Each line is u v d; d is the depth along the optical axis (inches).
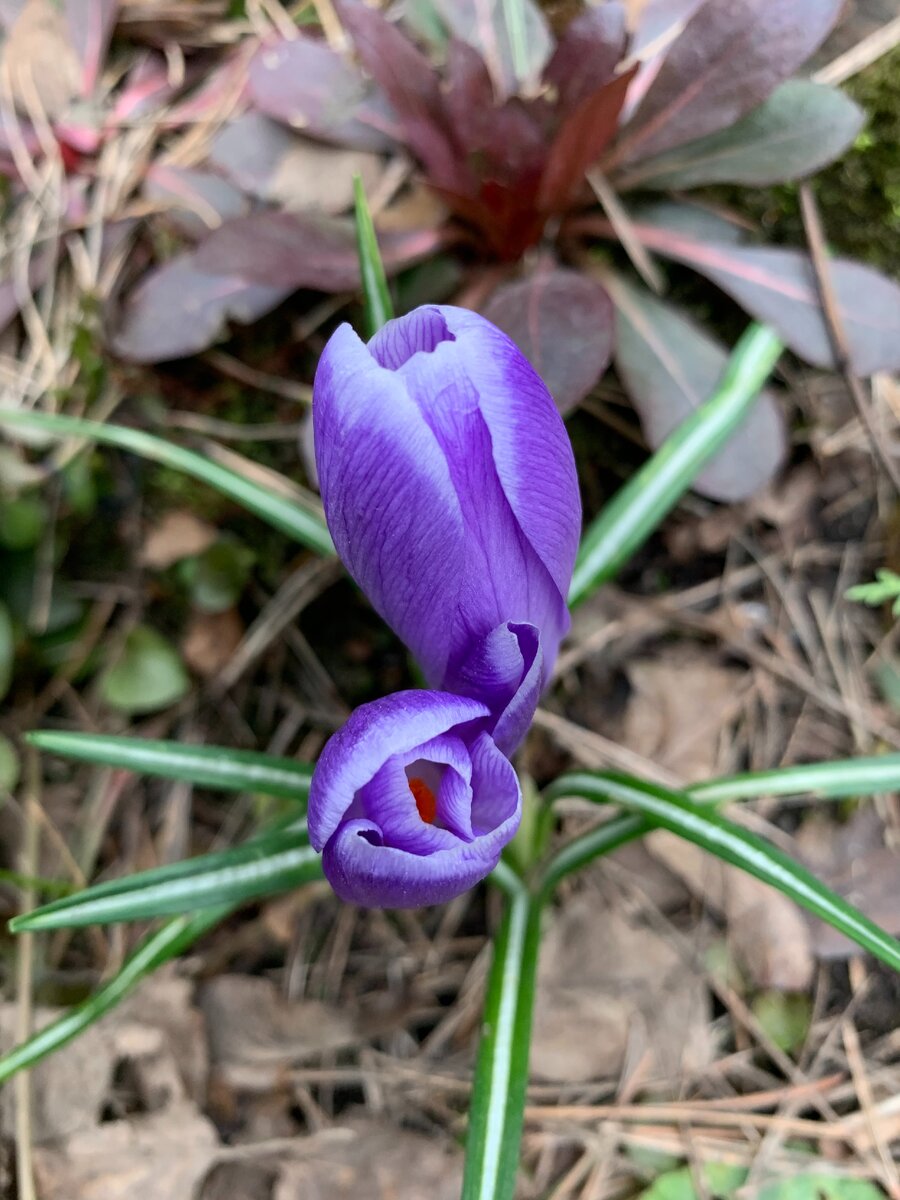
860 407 7.7
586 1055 7.2
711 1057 7.2
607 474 8.4
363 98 7.7
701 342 7.5
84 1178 6.8
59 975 7.7
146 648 8.3
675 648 8.4
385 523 4.5
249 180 7.9
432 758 4.4
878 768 6.2
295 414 8.1
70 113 8.4
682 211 7.7
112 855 8.1
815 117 7.2
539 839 6.7
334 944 7.8
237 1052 7.4
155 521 8.3
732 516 8.4
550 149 7.0
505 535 4.7
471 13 7.8
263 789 6.2
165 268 7.5
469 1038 7.4
